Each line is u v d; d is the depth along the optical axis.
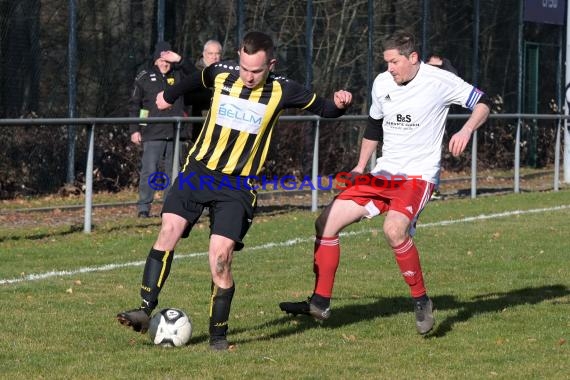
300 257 32.38
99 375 18.36
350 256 32.69
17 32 46.53
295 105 20.44
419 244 35.44
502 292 27.16
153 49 51.81
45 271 29.34
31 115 46.91
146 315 20.16
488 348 20.92
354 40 60.16
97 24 49.62
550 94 73.50
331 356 20.06
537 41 72.69
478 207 47.31
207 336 21.72
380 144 51.22
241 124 19.98
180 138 39.66
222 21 54.62
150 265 20.31
